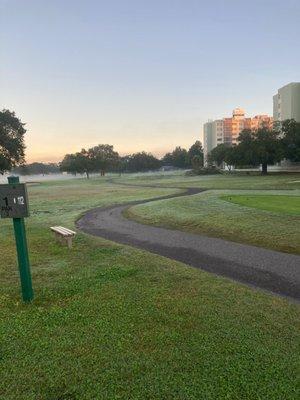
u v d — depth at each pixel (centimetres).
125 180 8419
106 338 521
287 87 10050
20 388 407
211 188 4106
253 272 926
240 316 599
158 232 1606
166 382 411
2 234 1570
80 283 793
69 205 3039
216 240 1362
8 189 661
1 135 6512
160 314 606
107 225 1897
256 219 1620
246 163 8031
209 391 394
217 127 17312
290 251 1138
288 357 462
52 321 586
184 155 19025
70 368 445
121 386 406
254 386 401
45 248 1223
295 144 7625
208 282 798
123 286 768
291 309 637
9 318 603
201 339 514
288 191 3117
